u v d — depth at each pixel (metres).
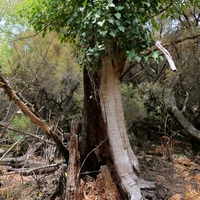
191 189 2.64
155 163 3.68
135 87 5.07
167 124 5.48
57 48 5.41
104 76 2.39
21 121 3.90
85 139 2.71
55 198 2.46
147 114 4.97
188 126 4.68
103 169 2.36
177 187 2.79
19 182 2.77
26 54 5.18
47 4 2.68
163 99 5.12
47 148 3.58
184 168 3.38
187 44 4.34
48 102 5.65
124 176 2.26
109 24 2.01
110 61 2.29
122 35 2.10
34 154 3.57
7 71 4.63
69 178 2.22
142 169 3.32
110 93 2.39
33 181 2.82
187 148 5.08
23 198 2.53
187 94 5.21
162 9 2.88
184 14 4.55
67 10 2.60
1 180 2.78
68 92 5.41
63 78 5.13
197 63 4.62
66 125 5.13
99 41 2.14
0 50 4.80
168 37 4.85
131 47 2.12
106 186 2.25
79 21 2.35
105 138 2.59
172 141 4.67
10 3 5.08
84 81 2.72
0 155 3.51
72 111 5.38
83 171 2.62
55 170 3.04
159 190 2.60
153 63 5.29
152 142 5.35
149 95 5.15
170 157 3.88
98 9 2.00
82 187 2.17
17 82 4.99
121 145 2.34
